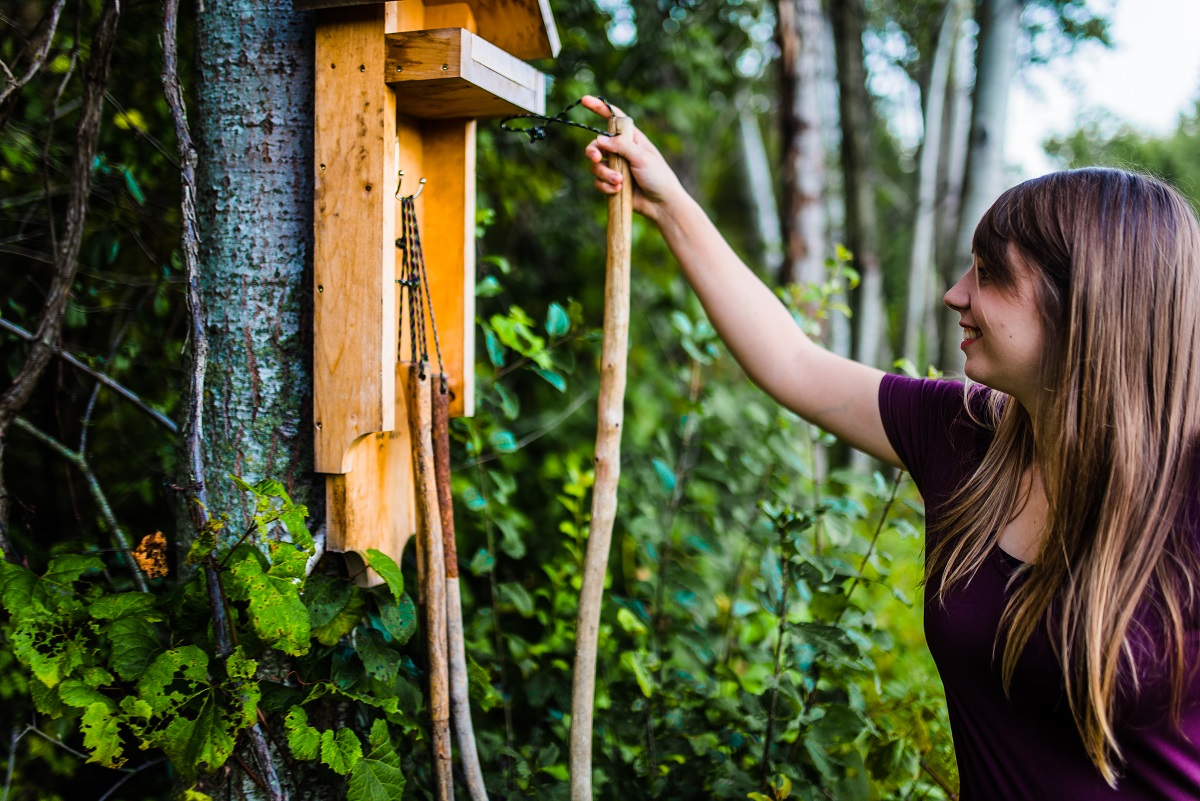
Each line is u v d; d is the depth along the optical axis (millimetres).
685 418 2295
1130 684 961
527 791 1555
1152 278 1007
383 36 1159
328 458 1224
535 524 2854
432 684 1270
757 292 1467
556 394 3576
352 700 1347
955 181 6988
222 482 1308
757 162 8445
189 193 1170
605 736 1800
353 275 1195
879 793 1660
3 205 1796
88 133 1357
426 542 1251
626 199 1357
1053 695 1012
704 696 1767
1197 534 973
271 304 1296
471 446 1952
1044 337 1072
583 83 3334
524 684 1896
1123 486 981
